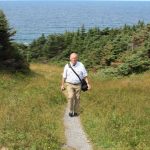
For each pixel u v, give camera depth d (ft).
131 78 115.55
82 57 184.55
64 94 72.33
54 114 54.65
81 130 46.88
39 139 39.96
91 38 207.41
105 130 44.80
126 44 155.43
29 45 224.33
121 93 78.33
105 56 155.94
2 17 100.73
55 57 208.44
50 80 99.25
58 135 43.68
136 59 121.19
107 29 215.72
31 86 82.33
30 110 54.80
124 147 39.11
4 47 100.12
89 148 40.24
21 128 43.42
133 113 52.47
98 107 58.95
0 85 79.87
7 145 38.60
